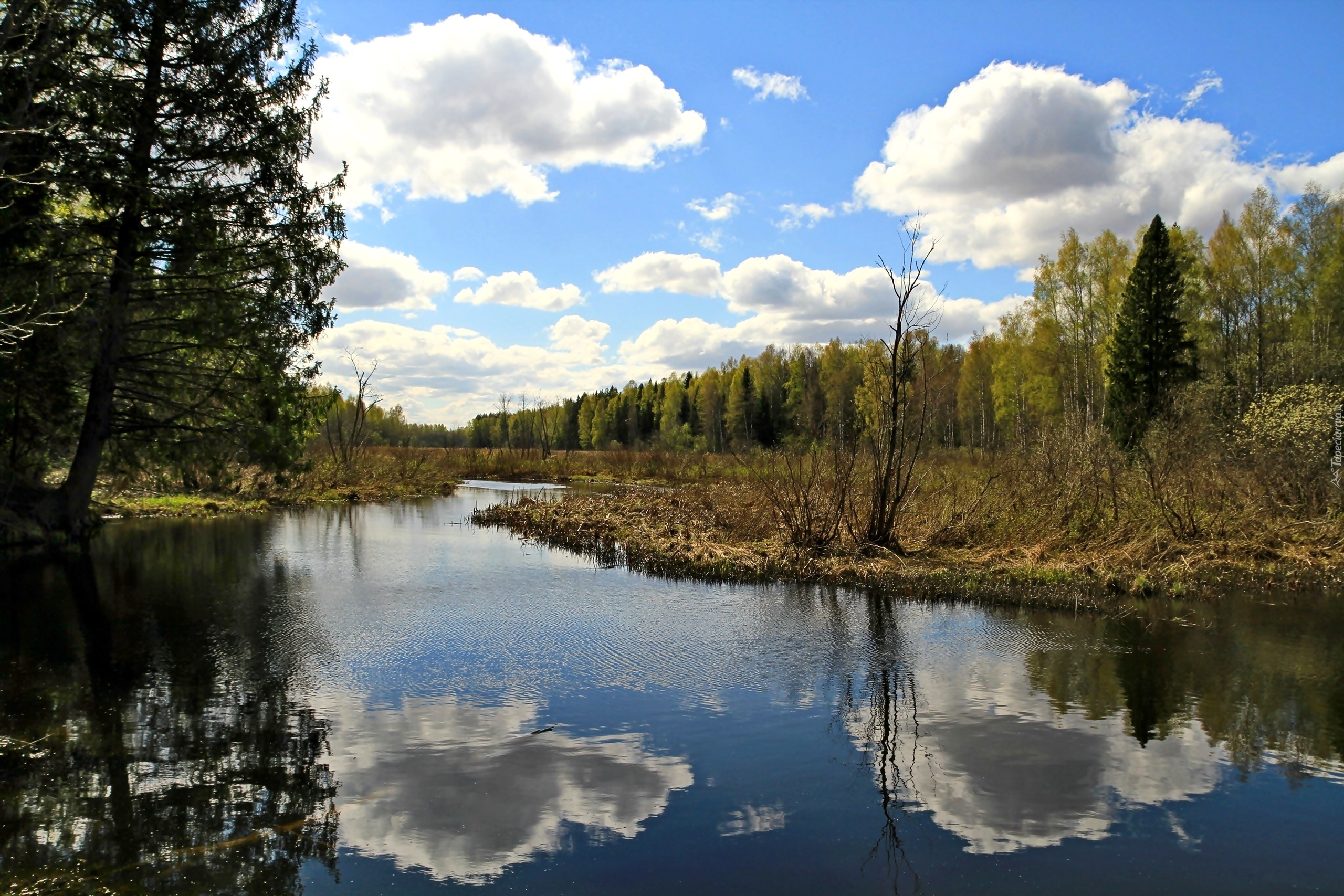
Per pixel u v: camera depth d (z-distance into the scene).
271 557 13.85
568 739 5.52
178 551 14.41
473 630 8.61
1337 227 31.94
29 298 11.67
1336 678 6.85
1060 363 38.09
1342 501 13.84
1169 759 5.20
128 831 4.14
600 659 7.52
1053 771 5.03
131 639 8.11
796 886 3.72
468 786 4.77
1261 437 16.78
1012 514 13.98
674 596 10.52
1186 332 33.38
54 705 6.06
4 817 4.27
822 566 11.98
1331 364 26.22
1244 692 6.50
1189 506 13.14
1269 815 4.45
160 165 13.59
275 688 6.59
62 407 14.01
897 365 12.88
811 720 5.92
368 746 5.36
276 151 14.78
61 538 14.44
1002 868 3.89
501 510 21.50
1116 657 7.54
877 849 4.06
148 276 13.97
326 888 3.64
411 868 3.84
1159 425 16.45
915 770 5.02
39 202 12.00
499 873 3.80
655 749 5.37
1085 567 11.34
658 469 40.31
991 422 51.16
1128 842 4.15
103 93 12.30
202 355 15.62
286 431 17.11
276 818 4.32
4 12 10.02
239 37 14.50
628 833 4.20
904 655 7.64
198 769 4.93
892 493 14.62
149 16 13.48
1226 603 9.81
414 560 13.70
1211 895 3.67
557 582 11.56
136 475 17.83
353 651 7.74
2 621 8.82
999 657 7.54
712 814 4.43
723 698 6.41
